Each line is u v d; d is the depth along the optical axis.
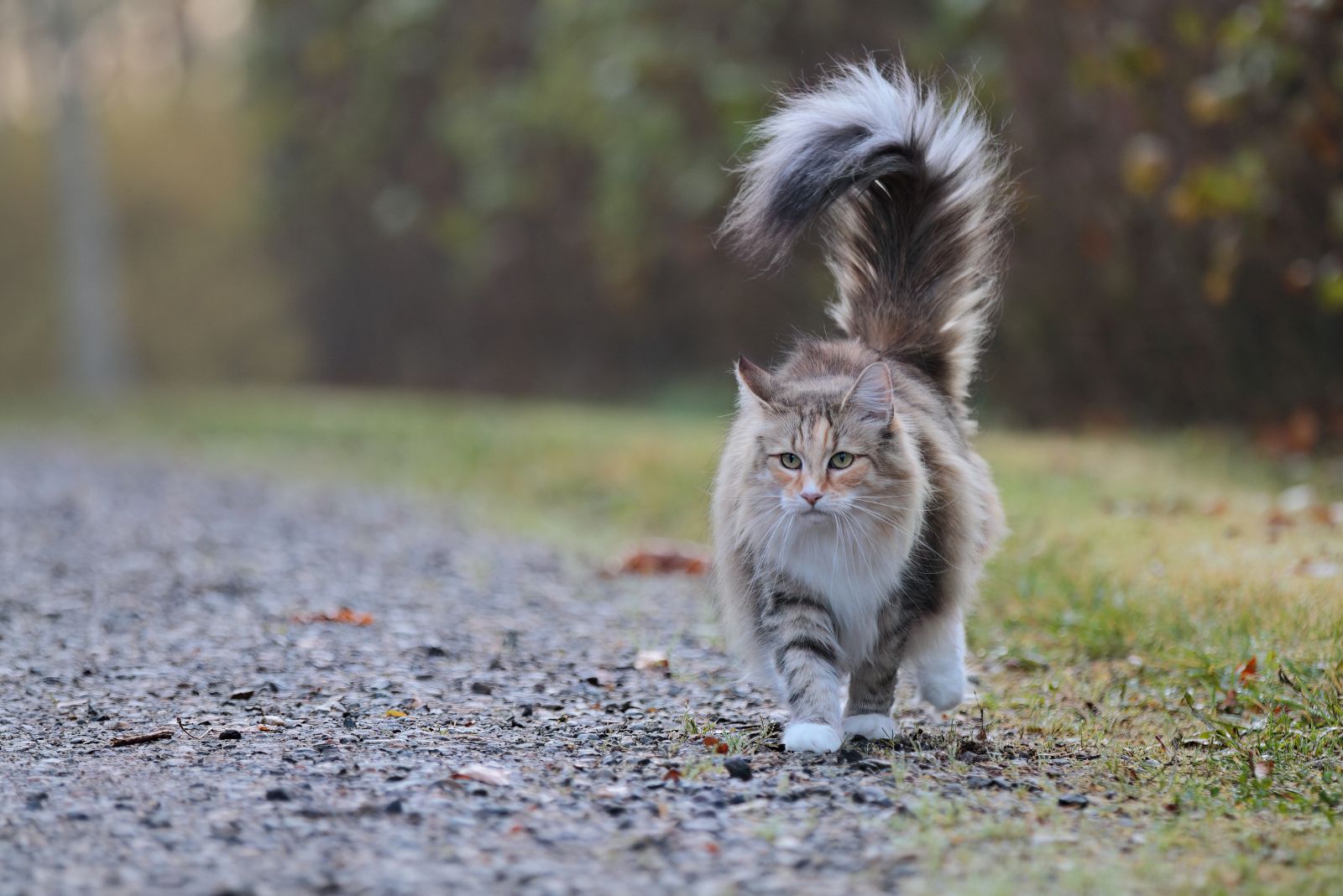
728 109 24.50
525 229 32.47
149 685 8.38
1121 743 7.24
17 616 10.57
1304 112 15.31
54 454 25.22
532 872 5.24
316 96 36.69
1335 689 7.48
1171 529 11.63
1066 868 5.32
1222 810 6.15
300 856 5.37
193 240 45.06
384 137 34.94
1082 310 20.47
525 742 7.14
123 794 6.13
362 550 14.09
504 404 31.06
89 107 41.34
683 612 10.98
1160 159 15.94
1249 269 18.02
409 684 8.45
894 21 24.06
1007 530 9.26
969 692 8.30
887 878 5.22
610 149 27.05
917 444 7.45
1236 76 15.33
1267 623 8.61
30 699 8.05
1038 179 20.05
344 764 6.63
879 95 8.49
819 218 8.97
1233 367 19.14
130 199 45.06
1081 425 20.64
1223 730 7.26
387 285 37.72
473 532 15.45
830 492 6.98
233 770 6.53
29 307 46.62
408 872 5.21
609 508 16.53
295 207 38.53
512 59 32.31
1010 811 6.07
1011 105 20.08
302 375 41.81
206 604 11.09
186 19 46.84
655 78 26.34
